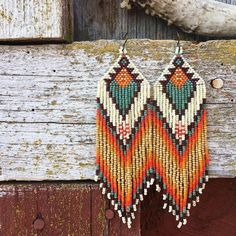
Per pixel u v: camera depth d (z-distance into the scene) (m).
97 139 0.21
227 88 0.21
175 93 0.21
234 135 0.21
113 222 0.21
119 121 0.21
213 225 0.26
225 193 0.26
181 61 0.21
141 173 0.21
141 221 0.26
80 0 0.23
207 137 0.21
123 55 0.21
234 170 0.21
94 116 0.21
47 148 0.21
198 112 0.21
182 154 0.21
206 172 0.21
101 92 0.21
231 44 0.21
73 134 0.21
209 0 0.22
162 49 0.21
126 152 0.21
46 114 0.21
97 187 0.21
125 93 0.21
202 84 0.21
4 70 0.21
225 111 0.21
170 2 0.22
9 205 0.21
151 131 0.21
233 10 0.22
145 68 0.21
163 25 0.23
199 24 0.22
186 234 0.26
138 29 0.23
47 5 0.21
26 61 0.21
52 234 0.21
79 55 0.21
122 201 0.21
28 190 0.21
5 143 0.21
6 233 0.21
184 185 0.21
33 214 0.21
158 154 0.21
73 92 0.21
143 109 0.21
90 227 0.21
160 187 0.21
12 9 0.21
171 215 0.26
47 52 0.21
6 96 0.21
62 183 0.22
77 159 0.21
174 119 0.21
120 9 0.23
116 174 0.21
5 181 0.21
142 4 0.22
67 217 0.21
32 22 0.21
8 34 0.21
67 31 0.21
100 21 0.23
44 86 0.21
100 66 0.21
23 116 0.21
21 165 0.21
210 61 0.21
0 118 0.21
